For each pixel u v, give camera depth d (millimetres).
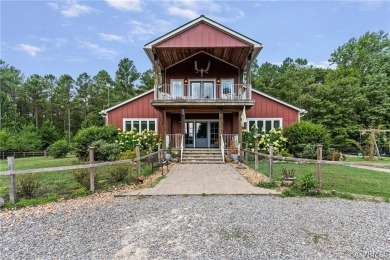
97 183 7496
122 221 4652
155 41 14156
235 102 14211
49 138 36812
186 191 6785
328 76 37688
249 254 3381
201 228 4254
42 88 53656
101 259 3318
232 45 14086
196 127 17844
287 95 37625
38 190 7273
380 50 38906
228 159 13766
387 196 6336
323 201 5883
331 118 25297
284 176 7320
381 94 25281
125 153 14195
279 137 15570
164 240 3828
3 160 21844
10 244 3818
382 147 21109
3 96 45219
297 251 3467
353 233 4066
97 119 45438
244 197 6223
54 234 4156
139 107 17781
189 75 17547
